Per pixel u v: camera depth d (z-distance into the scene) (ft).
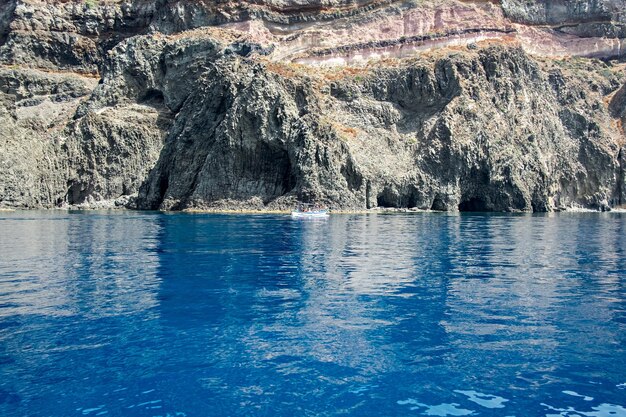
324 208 242.99
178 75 326.03
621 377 37.19
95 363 39.34
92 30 406.41
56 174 297.53
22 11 393.91
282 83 272.72
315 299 59.36
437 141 274.77
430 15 341.62
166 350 42.14
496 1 359.87
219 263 85.15
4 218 200.34
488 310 54.65
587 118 320.09
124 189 306.76
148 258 90.33
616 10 378.12
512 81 304.30
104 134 309.22
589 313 53.47
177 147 278.05
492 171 273.75
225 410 32.17
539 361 40.01
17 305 55.93
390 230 150.71
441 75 294.05
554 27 372.17
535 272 77.92
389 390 35.04
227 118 262.47
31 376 36.96
